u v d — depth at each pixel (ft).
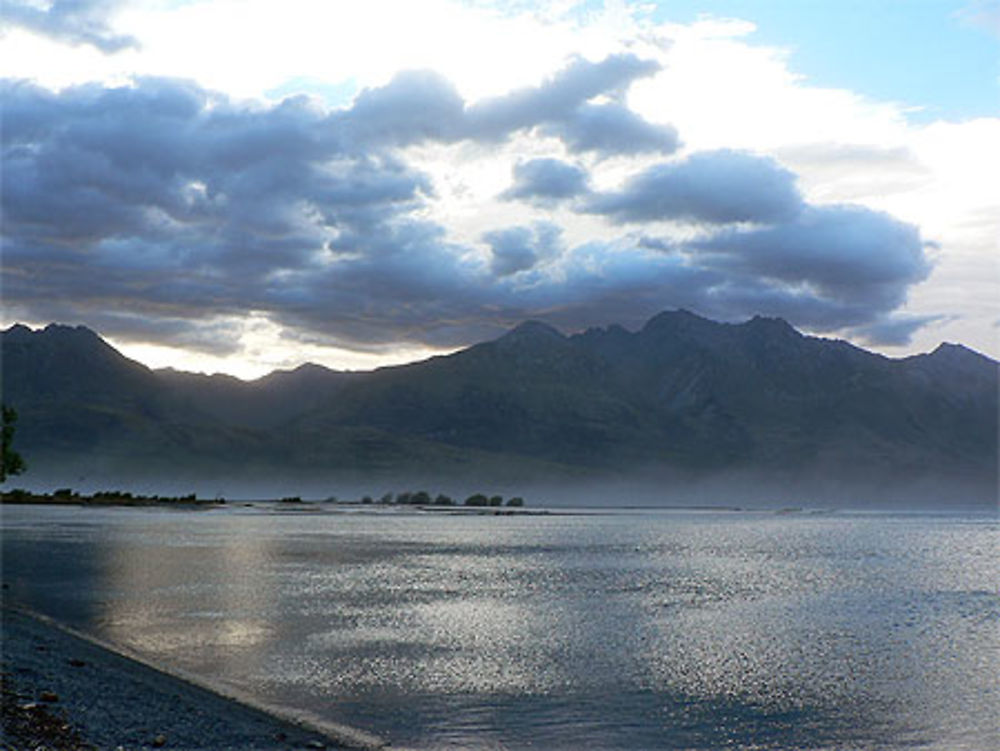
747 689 107.96
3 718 70.79
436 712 93.45
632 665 120.47
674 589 216.33
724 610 179.22
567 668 117.50
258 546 337.93
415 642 133.59
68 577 209.67
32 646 107.14
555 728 89.15
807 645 139.85
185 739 73.51
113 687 89.56
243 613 159.02
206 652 121.80
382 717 90.84
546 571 259.39
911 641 145.59
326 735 82.02
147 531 416.87
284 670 111.45
